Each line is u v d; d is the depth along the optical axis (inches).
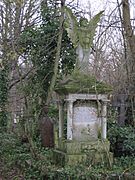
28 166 385.4
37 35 561.3
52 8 569.6
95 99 381.1
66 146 374.0
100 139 385.7
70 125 377.4
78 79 382.0
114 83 583.5
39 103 550.3
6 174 393.1
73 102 382.9
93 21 404.5
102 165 355.9
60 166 364.8
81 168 341.1
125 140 402.9
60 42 506.3
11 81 623.5
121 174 327.9
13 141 510.0
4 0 522.9
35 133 506.6
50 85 522.6
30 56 569.6
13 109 619.2
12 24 582.6
